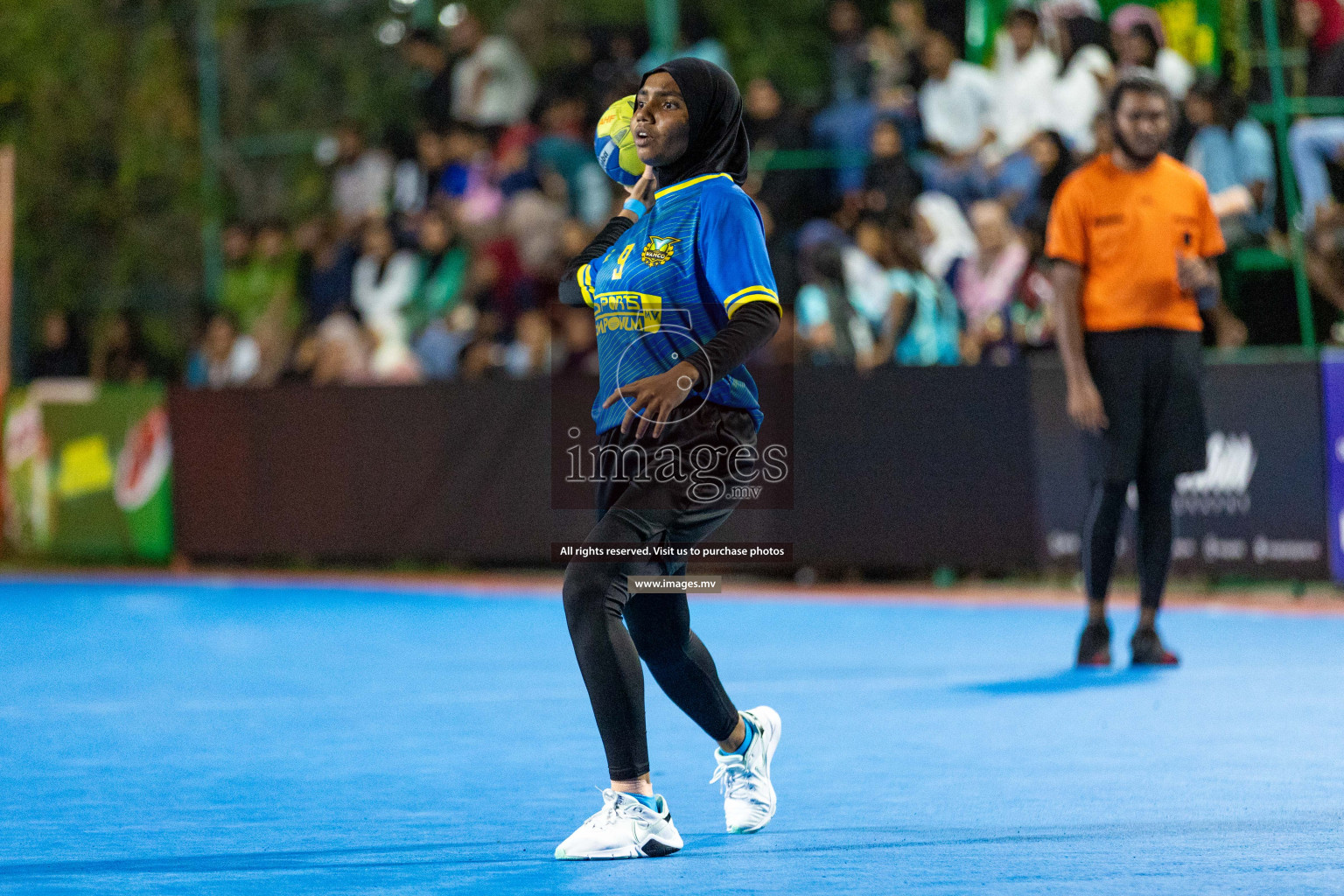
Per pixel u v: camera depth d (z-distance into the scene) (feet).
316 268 148.66
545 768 53.36
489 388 121.70
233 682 76.43
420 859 40.40
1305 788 47.78
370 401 126.00
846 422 109.91
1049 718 61.26
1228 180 121.39
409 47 164.04
